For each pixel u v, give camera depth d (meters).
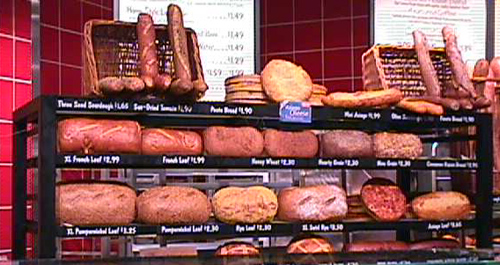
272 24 4.73
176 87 2.28
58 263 1.84
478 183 2.69
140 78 2.28
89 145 2.21
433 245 2.68
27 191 2.71
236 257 1.98
